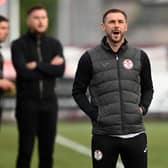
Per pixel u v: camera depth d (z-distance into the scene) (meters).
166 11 128.00
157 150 31.88
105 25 16.84
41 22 21.92
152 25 128.50
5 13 30.95
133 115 16.80
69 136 37.84
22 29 86.19
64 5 96.12
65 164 27.75
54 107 21.91
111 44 16.98
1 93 23.06
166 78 46.31
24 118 21.61
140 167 16.91
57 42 22.44
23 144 21.67
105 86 16.83
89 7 111.31
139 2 129.00
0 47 22.94
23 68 21.53
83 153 31.06
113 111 16.77
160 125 43.84
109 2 128.50
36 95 21.59
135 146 16.83
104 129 16.78
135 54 17.05
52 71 21.75
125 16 16.88
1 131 40.28
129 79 16.88
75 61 45.50
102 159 16.84
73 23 109.19
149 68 17.22
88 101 17.08
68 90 46.16
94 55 16.97
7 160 28.86
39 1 93.19
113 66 16.88
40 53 22.09
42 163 22.14
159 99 46.47
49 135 21.88
